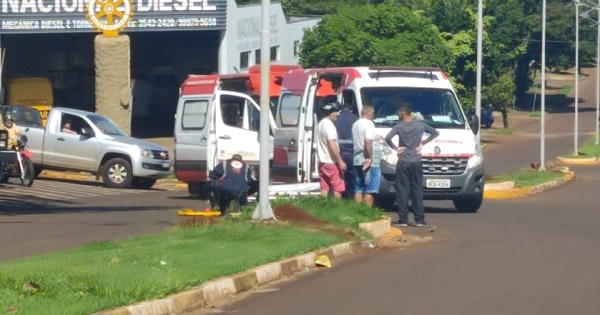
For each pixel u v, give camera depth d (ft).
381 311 34.04
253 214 51.39
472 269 42.78
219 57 144.25
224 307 35.19
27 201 78.33
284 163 70.95
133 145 94.07
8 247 47.67
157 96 168.25
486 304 35.12
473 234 55.57
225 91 80.94
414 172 57.67
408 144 57.52
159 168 95.04
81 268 36.91
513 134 232.32
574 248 49.60
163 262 38.81
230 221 50.98
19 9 130.31
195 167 81.61
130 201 80.38
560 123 264.11
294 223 50.60
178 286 34.71
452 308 34.45
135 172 93.35
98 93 125.90
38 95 139.85
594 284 39.06
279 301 36.14
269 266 40.42
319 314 33.71
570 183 111.14
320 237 47.52
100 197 84.28
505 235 55.21
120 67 126.00
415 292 37.52
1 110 91.66
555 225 62.03
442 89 69.97
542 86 128.36
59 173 103.81
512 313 33.60
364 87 68.44
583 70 386.11
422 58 153.99
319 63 153.38
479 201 69.67
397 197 58.39
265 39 50.37
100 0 125.70
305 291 38.11
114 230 55.42
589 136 228.02
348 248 47.70
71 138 94.73
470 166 67.62
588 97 325.62
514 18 211.41
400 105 67.87
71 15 131.13
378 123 66.59
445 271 42.29
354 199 58.54
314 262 43.75
